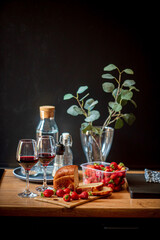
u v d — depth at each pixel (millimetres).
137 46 2430
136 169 2523
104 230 1770
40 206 1663
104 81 2457
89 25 2420
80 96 2469
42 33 2432
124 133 2502
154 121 2484
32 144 1818
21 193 1841
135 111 2479
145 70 2441
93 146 2129
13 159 2533
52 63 2455
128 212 1654
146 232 1826
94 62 2447
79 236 2043
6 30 2432
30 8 2414
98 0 2404
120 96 2186
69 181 1856
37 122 2500
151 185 1919
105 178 1892
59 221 2055
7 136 2518
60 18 2418
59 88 2475
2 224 2037
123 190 1940
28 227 2055
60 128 2500
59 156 2072
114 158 2531
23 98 2484
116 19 2416
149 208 1652
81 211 1655
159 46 2422
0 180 2059
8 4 2410
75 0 2404
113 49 2436
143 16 2408
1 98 2486
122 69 2447
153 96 2461
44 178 1935
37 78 2467
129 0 2402
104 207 1655
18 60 2455
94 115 2086
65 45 2439
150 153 2516
